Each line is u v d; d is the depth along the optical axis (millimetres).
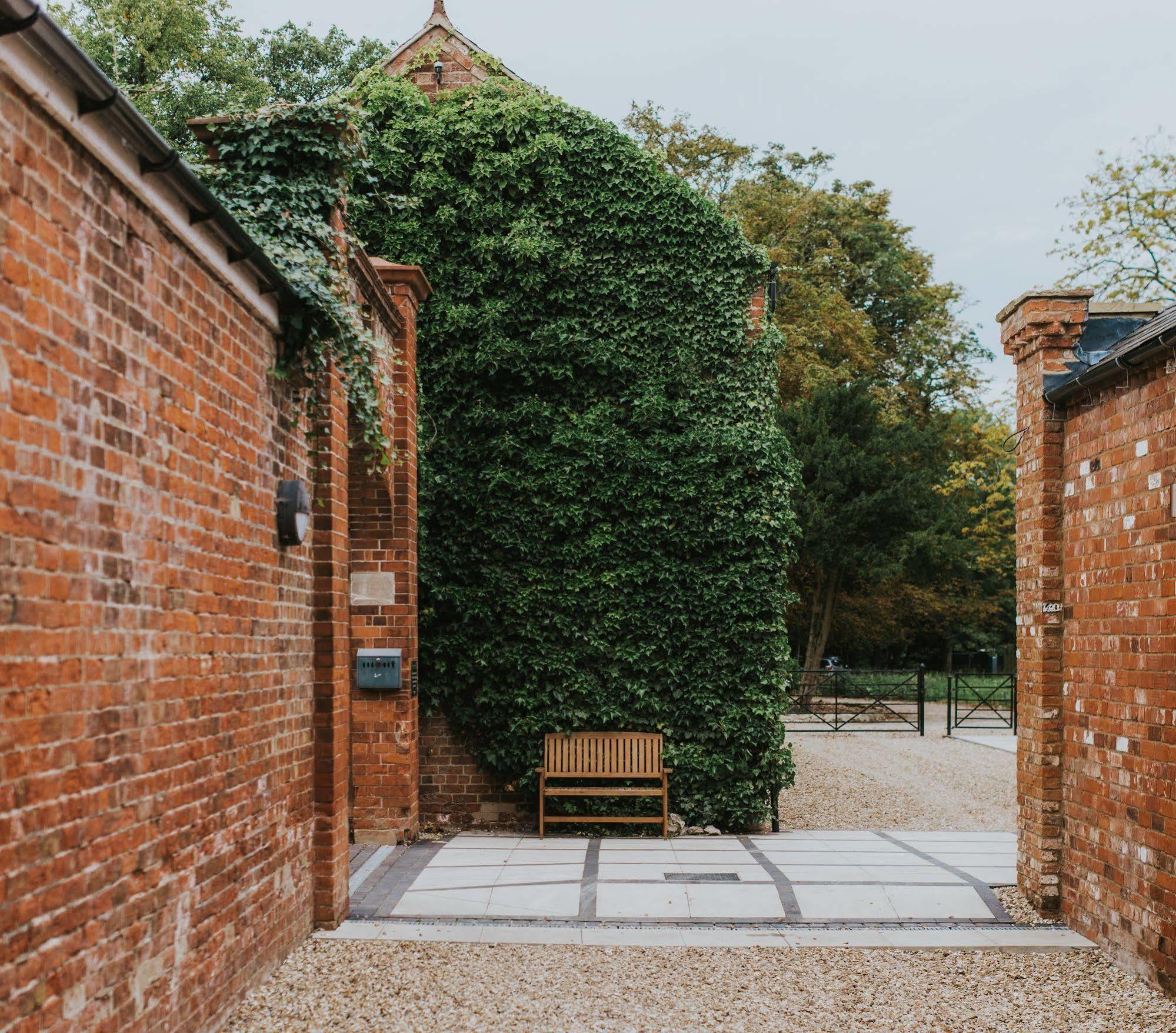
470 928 6199
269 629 5141
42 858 2908
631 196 10242
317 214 6195
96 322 3277
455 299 10133
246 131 6105
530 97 10297
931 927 6398
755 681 9781
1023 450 7051
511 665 9727
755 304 10250
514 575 9852
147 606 3654
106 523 3338
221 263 4336
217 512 4402
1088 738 6176
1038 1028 4797
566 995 5125
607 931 6254
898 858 8328
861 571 25984
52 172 2992
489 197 10211
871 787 12914
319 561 6082
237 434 4684
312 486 6023
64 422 3057
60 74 2918
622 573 9805
